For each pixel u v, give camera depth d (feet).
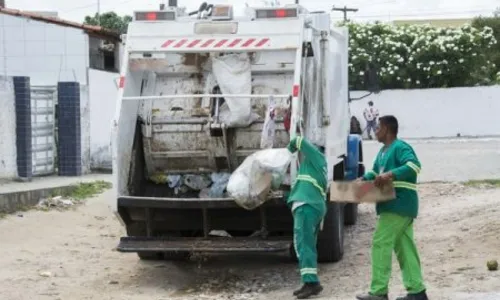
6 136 58.23
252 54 34.12
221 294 30.76
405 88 142.31
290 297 29.43
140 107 34.86
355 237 42.98
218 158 34.58
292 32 32.94
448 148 100.48
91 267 35.99
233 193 31.04
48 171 65.82
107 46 90.02
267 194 31.09
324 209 29.71
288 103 32.42
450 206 48.44
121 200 32.40
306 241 29.12
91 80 71.05
